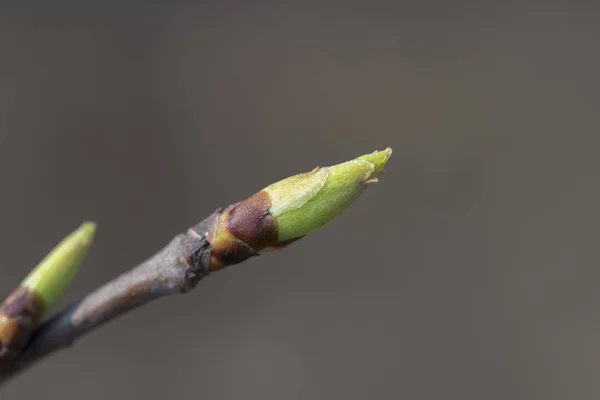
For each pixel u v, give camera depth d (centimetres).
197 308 26
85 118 26
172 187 26
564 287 26
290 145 26
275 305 26
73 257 12
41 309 12
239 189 26
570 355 25
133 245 25
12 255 25
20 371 12
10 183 25
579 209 26
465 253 26
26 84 26
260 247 12
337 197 11
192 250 12
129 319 25
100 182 26
